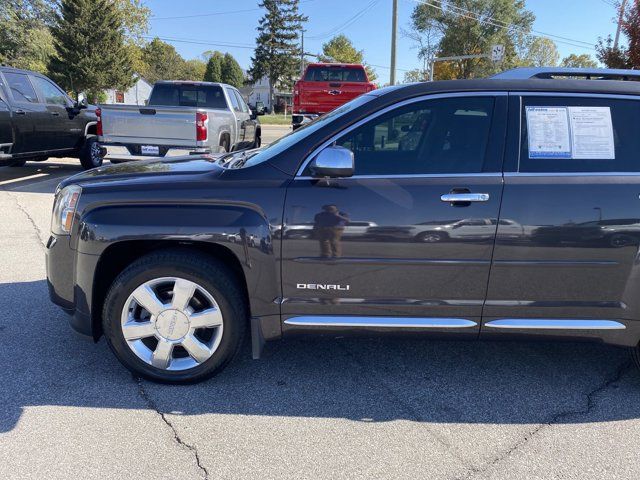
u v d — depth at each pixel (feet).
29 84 30.35
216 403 9.81
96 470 7.97
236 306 9.93
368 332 10.11
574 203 9.47
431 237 9.53
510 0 150.82
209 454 8.41
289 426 9.20
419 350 12.18
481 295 9.84
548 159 9.73
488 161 9.72
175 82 35.22
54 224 10.37
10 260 17.58
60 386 10.19
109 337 10.11
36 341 11.96
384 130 9.89
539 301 9.86
